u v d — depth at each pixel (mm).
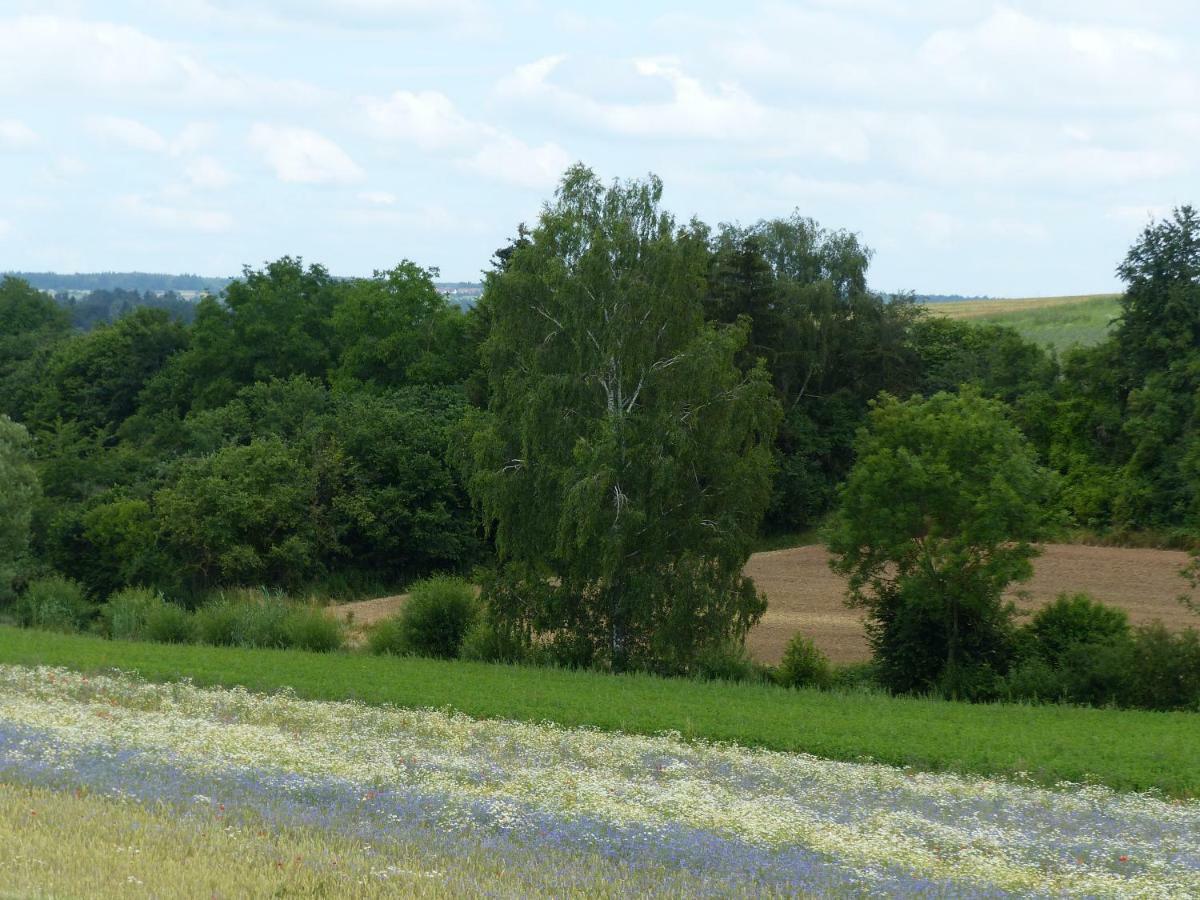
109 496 74875
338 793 15297
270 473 70062
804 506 82875
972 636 38750
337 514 71125
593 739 23375
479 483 42781
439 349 91438
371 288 93625
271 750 18719
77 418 109938
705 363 41281
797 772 20547
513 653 42531
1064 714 30672
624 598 41469
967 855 13766
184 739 19328
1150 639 35531
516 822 14008
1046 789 20672
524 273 43188
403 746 20984
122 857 11539
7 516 67562
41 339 130500
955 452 38344
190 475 69562
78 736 18734
